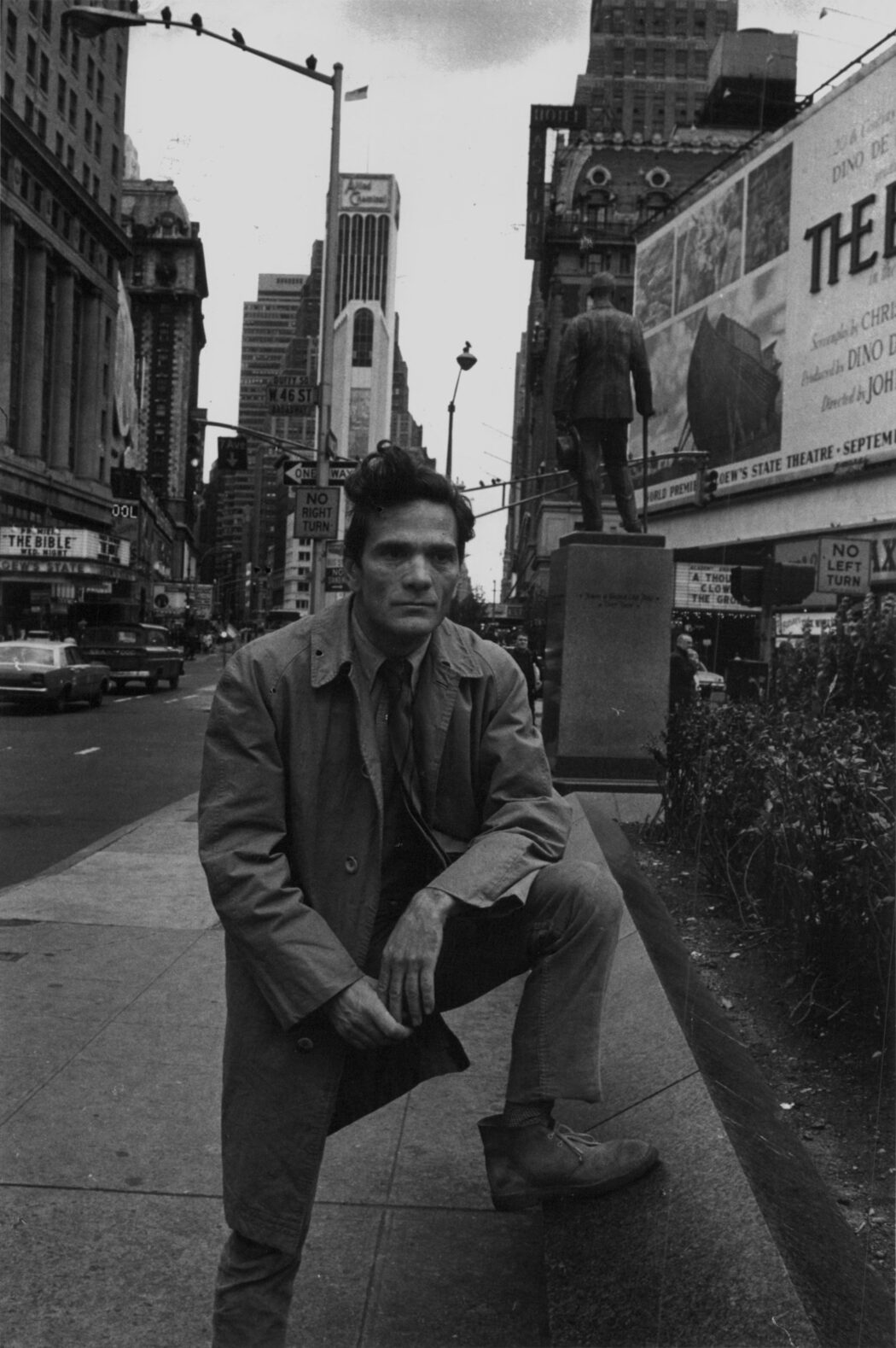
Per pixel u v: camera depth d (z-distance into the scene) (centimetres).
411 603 206
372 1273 280
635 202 10044
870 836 329
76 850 936
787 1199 232
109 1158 341
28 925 634
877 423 3872
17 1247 289
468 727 222
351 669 210
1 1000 494
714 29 6309
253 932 201
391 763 217
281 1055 206
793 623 3462
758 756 478
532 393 13988
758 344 4669
